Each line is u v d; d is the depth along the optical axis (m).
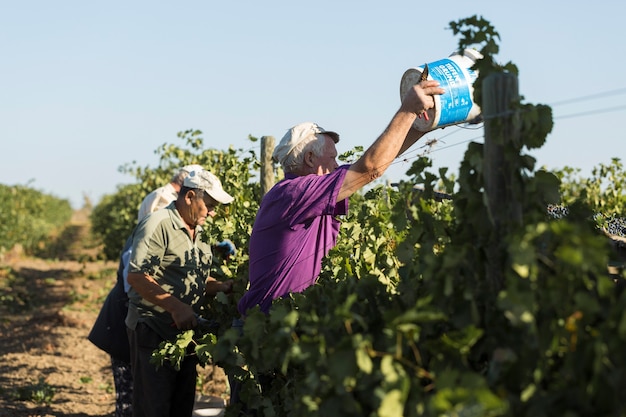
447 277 2.34
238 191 6.02
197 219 4.64
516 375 2.15
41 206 34.81
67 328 11.65
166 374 4.55
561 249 1.96
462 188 2.56
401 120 3.28
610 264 2.54
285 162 3.82
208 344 3.83
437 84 3.29
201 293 4.74
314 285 3.39
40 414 6.96
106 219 22.44
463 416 1.85
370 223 4.31
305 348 2.43
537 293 2.14
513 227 2.30
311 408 2.41
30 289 16.72
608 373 1.98
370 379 2.29
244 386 3.60
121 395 5.36
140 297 4.57
